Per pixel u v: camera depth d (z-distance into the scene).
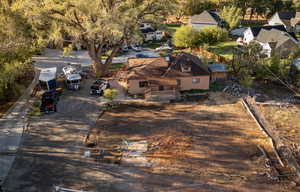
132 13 32.03
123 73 36.66
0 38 33.44
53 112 28.38
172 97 30.86
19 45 33.16
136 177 19.58
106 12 32.25
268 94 32.81
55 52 48.69
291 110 29.00
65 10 31.84
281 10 80.06
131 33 34.62
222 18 68.19
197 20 67.31
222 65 37.59
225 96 31.98
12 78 29.55
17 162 21.08
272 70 36.06
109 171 20.17
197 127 25.75
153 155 21.83
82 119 27.17
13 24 36.78
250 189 18.36
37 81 36.09
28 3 31.06
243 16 79.50
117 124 26.33
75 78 33.72
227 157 21.56
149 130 25.30
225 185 18.75
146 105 30.09
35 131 25.11
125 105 30.09
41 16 30.88
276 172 19.77
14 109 29.02
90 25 31.27
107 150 22.45
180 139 23.88
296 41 49.19
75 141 23.66
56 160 21.31
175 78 32.31
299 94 32.78
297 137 24.16
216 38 53.47
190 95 32.25
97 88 32.16
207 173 19.88
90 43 35.16
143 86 32.69
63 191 18.14
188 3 77.69
